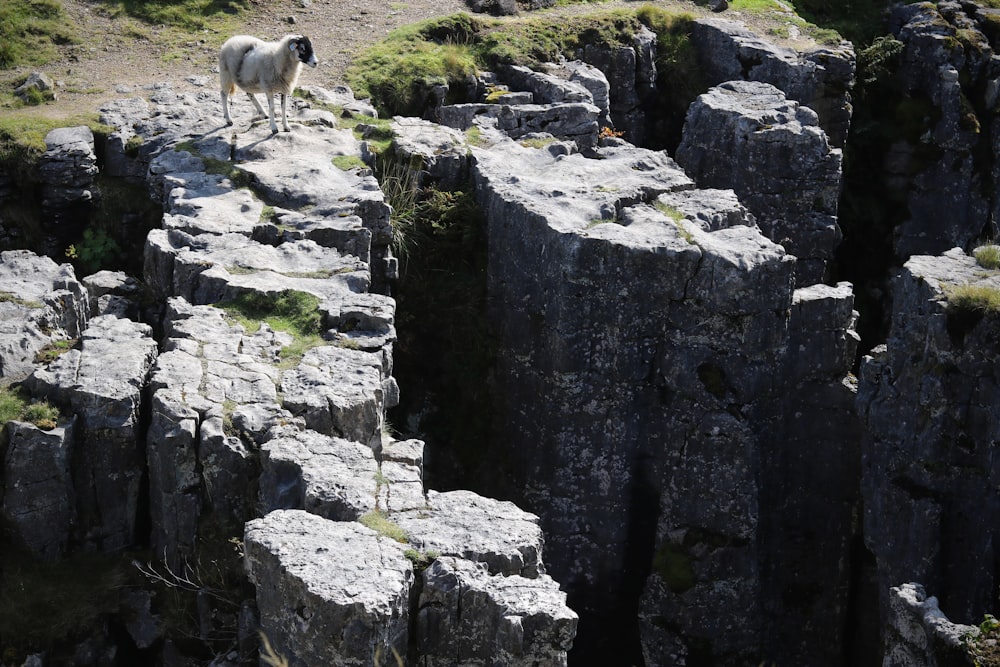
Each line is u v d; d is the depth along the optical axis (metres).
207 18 24.83
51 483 12.88
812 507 18.64
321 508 11.56
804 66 25.86
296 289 15.53
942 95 27.12
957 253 17.75
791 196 22.52
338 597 9.84
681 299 17.27
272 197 17.94
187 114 20.47
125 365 13.68
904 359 16.84
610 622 18.48
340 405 13.29
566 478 18.06
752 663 18.08
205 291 15.54
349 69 23.17
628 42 26.22
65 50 23.11
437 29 24.88
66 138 19.59
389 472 12.32
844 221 27.31
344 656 9.85
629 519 18.17
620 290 17.30
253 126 19.97
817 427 18.38
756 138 22.22
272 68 19.05
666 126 26.95
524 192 18.91
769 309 17.08
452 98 23.62
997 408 15.93
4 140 19.39
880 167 27.77
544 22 25.94
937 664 13.30
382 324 15.20
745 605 17.83
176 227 16.64
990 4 29.59
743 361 17.25
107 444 13.04
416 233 19.41
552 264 17.64
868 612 18.95
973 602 16.34
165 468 12.72
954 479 16.38
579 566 18.31
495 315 19.19
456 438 19.33
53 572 12.88
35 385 13.30
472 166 20.09
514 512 11.70
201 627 12.65
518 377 18.73
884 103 27.81
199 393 13.16
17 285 15.30
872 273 27.62
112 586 12.88
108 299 16.28
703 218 18.33
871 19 30.55
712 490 17.59
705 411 17.39
